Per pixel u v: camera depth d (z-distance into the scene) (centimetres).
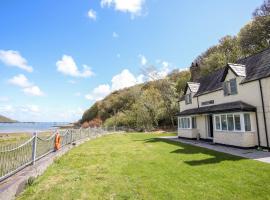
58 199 673
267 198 635
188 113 2462
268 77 1464
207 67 4622
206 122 2277
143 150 1681
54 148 1447
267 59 1633
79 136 2398
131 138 2947
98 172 996
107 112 7844
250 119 1581
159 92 5550
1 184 701
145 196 683
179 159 1249
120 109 7175
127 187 773
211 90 2214
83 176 929
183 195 679
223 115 1795
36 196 699
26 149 945
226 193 684
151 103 5194
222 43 5506
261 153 1342
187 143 2078
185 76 5966
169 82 5450
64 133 1769
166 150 1638
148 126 4853
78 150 1775
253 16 4625
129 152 1594
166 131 4338
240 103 1672
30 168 928
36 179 873
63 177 920
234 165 1034
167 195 684
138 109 5106
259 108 1543
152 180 847
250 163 1056
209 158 1243
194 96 2586
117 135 3669
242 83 1700
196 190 720
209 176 873
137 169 1034
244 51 4412
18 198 688
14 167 823
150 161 1218
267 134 1473
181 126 2731
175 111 4784
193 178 854
